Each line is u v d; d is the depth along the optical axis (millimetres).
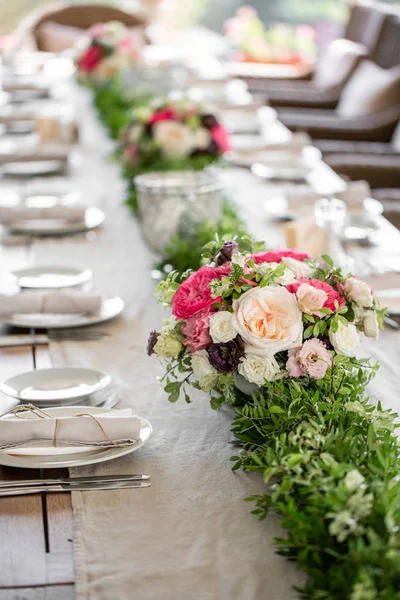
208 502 1101
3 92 4855
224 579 946
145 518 1063
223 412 1365
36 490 1114
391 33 5086
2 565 971
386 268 1982
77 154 3518
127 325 1733
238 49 7730
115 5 7207
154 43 6969
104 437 1177
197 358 1216
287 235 1889
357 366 1282
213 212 2131
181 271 1942
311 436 1066
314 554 907
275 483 1133
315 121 4520
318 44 8094
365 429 1161
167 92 4242
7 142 3629
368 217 2414
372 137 4523
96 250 2260
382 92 4555
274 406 1148
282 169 2996
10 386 1372
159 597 916
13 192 2836
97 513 1071
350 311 1220
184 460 1208
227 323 1184
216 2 9781
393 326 1731
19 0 9016
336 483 996
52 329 1699
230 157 3227
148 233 2176
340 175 3656
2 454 1169
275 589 927
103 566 968
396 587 822
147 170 2727
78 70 4742
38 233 2398
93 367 1528
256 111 4102
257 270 1225
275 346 1167
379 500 922
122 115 3918
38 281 1920
